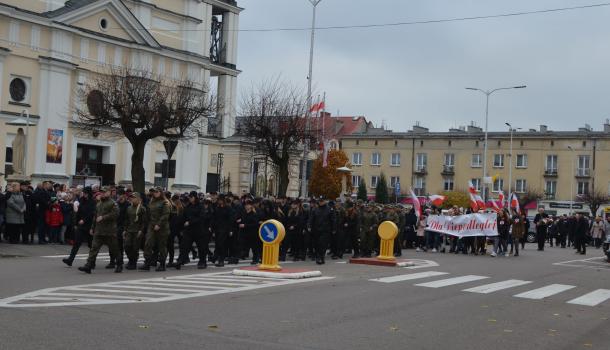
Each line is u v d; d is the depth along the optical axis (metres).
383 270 19.25
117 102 29.25
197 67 44.38
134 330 8.90
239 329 9.35
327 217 21.05
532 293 15.30
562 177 73.00
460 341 9.31
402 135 80.12
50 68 36.12
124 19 39.56
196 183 45.00
